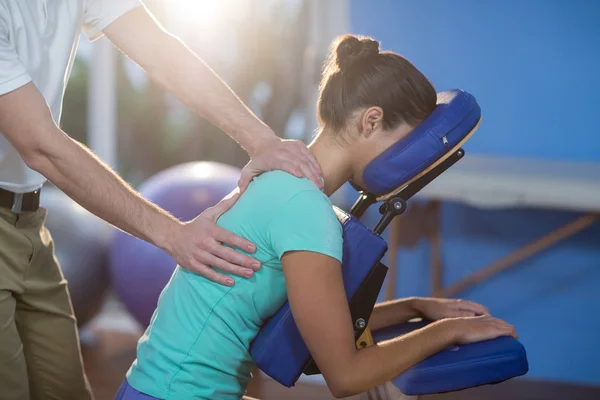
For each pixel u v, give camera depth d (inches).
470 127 53.6
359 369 47.7
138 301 116.1
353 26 137.1
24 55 57.4
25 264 60.4
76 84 207.0
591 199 107.4
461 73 132.6
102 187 53.7
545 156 130.5
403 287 136.8
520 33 129.6
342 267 50.8
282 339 50.9
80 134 208.8
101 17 64.6
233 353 51.7
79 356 66.7
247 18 183.5
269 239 49.4
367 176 53.4
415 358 50.9
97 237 122.6
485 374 52.7
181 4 183.8
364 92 52.8
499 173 112.3
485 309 62.9
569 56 128.3
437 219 130.6
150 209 54.6
